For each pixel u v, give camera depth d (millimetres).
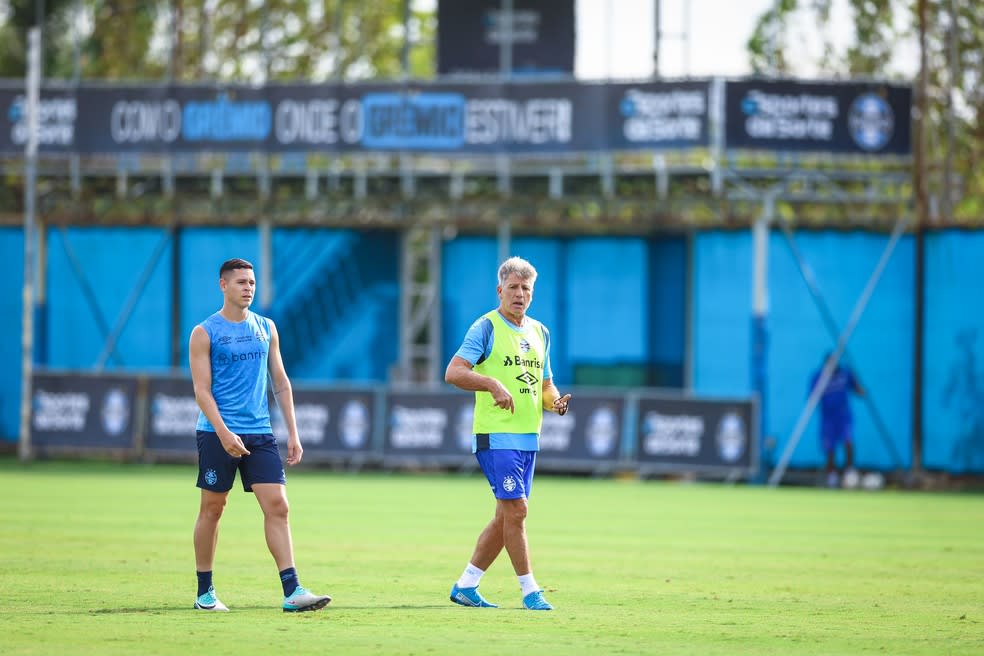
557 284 108625
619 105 98625
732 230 101438
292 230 109812
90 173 107750
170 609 33188
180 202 110812
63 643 27953
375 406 99688
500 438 33938
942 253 98875
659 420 96375
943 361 98562
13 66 149250
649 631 30734
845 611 34906
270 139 103188
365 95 102188
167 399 101812
